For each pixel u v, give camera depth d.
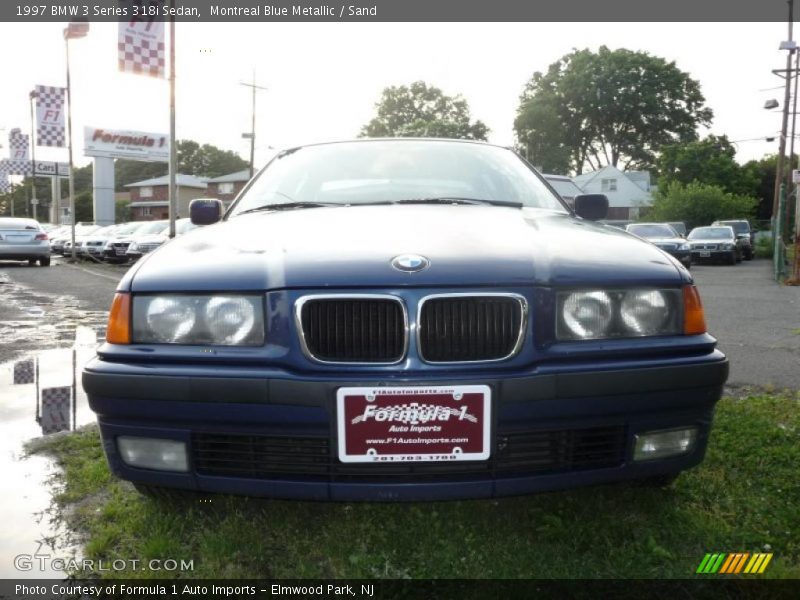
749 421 3.42
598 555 2.14
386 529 2.32
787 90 27.30
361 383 1.94
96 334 6.72
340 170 3.33
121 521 2.43
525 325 2.00
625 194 56.56
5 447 3.27
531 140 65.62
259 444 2.03
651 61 63.84
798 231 14.18
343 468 1.98
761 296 11.03
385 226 2.42
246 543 2.23
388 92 65.75
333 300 1.99
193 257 2.29
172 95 14.74
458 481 1.98
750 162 50.00
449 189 3.16
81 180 82.56
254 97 37.69
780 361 5.27
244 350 2.04
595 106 63.69
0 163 44.66
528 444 2.02
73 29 21.08
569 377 1.98
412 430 1.95
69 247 24.64
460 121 65.25
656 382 2.06
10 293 10.80
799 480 2.73
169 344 2.12
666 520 2.36
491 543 2.22
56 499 2.65
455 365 1.96
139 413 2.07
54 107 22.83
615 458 2.10
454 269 2.02
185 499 2.48
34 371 4.99
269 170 3.51
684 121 64.50
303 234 2.37
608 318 2.10
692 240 23.11
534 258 2.13
